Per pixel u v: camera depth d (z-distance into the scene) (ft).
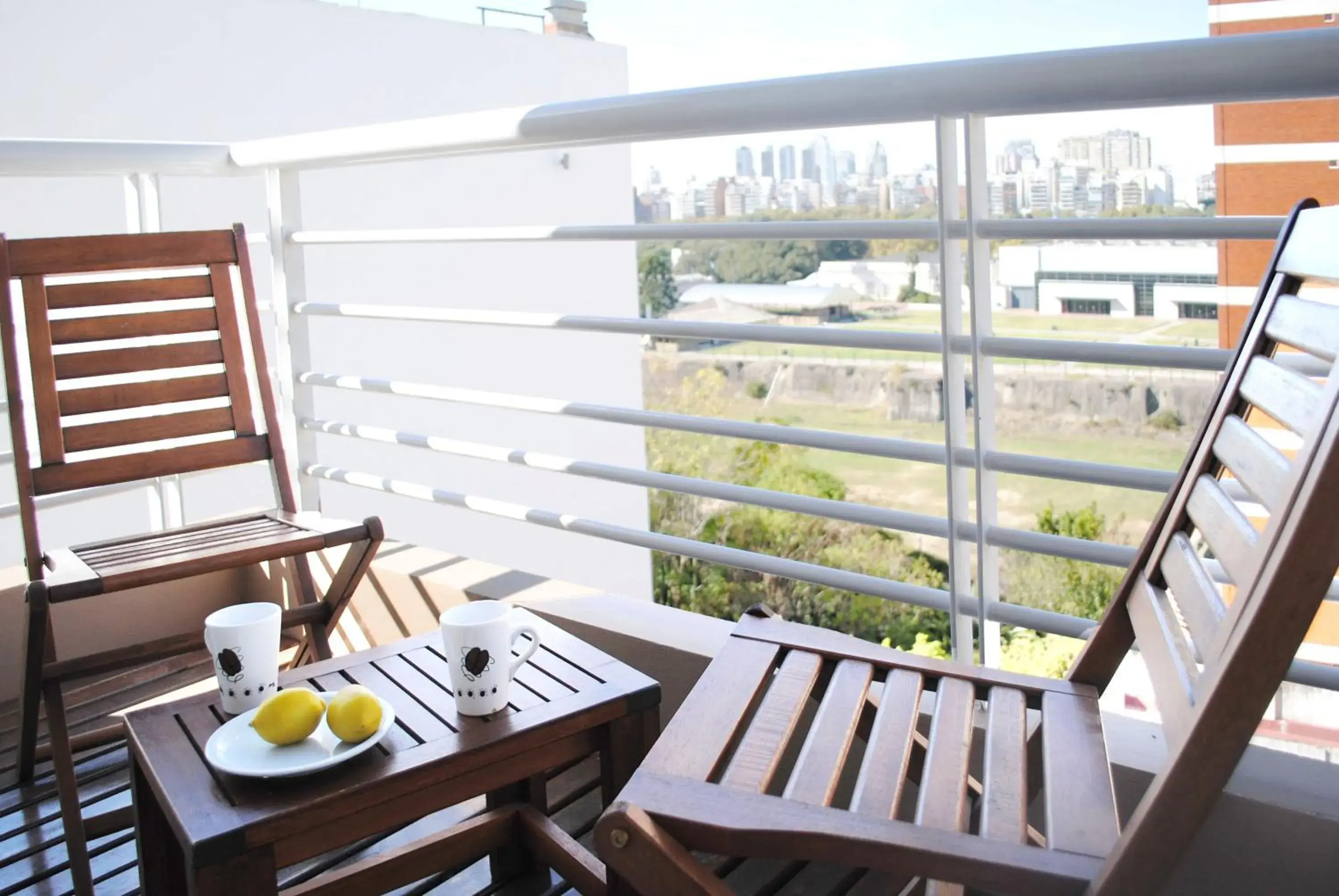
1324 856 3.83
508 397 6.27
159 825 4.23
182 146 7.25
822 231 4.76
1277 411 3.26
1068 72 3.78
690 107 4.80
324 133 6.68
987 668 4.18
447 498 6.74
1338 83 3.33
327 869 5.09
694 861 3.02
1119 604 4.07
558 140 5.43
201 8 17.93
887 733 3.67
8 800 5.79
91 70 16.60
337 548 7.45
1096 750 3.59
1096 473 4.33
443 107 21.88
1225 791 3.98
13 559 14.75
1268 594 2.64
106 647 7.36
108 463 6.42
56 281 7.52
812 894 4.71
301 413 7.65
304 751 3.92
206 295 6.92
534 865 4.99
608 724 4.33
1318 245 3.37
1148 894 2.79
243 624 4.29
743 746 3.55
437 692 4.41
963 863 2.97
